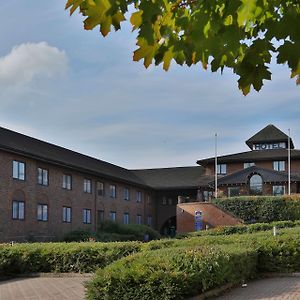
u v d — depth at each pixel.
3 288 16.16
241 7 2.61
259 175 52.09
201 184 56.44
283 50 2.61
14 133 39.81
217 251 13.20
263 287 14.14
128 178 54.62
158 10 2.76
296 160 54.66
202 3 2.74
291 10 2.62
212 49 2.81
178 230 44.62
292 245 17.38
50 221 38.16
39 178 37.12
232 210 45.28
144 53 3.07
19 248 19.70
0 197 32.12
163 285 10.49
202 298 11.69
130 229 44.59
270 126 59.88
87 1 2.80
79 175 43.34
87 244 19.94
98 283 10.83
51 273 19.19
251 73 2.92
